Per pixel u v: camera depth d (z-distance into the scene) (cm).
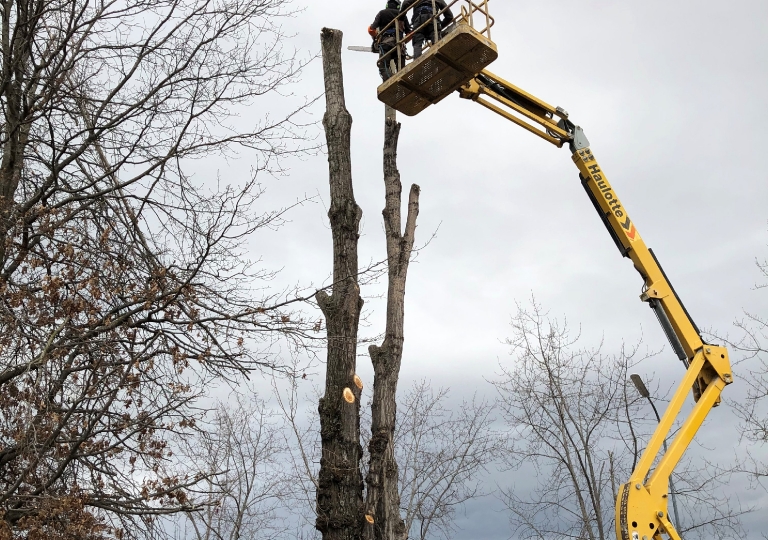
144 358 878
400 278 1253
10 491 752
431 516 1931
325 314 991
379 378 1174
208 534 1438
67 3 971
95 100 972
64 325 791
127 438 845
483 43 843
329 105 1079
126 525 905
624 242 948
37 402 809
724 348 876
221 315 911
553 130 989
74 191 961
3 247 877
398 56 948
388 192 1326
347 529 912
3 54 959
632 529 798
